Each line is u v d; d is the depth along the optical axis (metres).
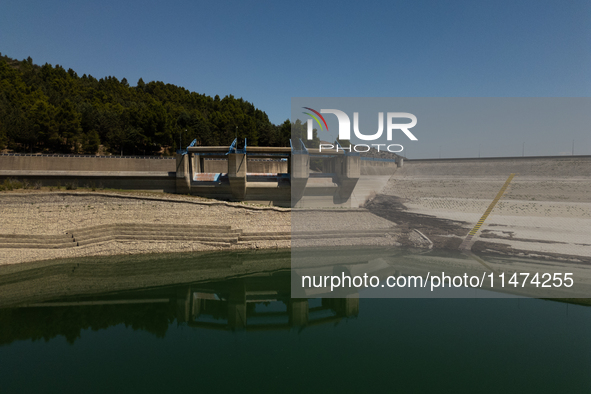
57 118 74.94
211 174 56.53
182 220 48.41
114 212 46.53
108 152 79.81
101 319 28.67
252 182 54.47
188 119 95.56
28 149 73.44
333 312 29.72
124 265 41.59
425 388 17.44
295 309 30.73
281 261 43.91
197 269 41.34
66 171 51.72
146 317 29.33
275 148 53.81
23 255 39.97
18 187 47.38
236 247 47.84
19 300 32.19
